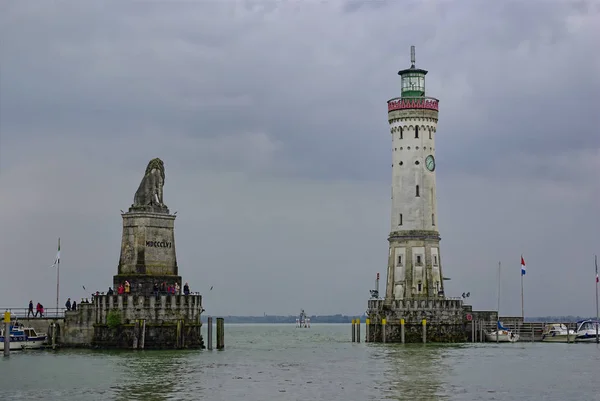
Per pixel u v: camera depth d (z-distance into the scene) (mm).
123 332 132750
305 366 117500
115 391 92250
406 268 166375
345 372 110062
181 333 134500
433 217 167875
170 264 137375
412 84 171500
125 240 136000
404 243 167000
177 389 93625
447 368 115000
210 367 113562
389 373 109000
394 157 169250
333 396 89250
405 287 166000
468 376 105812
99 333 134250
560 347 154250
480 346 155625
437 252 167625
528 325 178500
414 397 88875
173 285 136875
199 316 137625
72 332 137125
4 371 107688
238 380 101125
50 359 120938
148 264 135125
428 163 167625
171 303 134250
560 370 112812
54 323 137125
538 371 111500
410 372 110125
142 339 132125
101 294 134875
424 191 167125
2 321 137625
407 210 167250
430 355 135500
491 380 102000
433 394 90875
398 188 168375
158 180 137500
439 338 162250
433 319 162250
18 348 134125
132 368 111250
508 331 169625
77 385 96188
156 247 136000
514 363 122312
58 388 94062
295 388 94812
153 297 133250
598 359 128625
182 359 122375
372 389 94250
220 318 143625
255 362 122188
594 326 174000
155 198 136750
